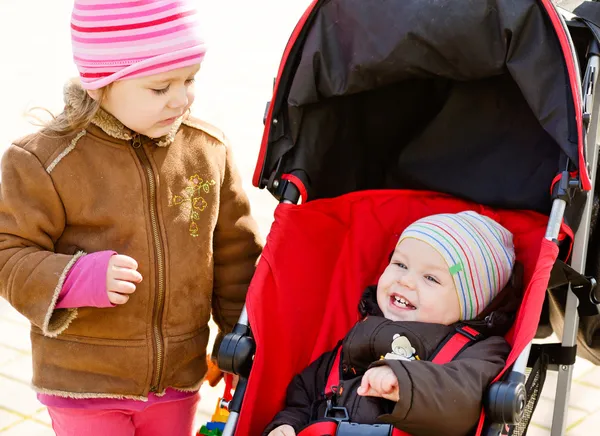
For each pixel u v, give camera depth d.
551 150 2.96
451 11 2.67
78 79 2.62
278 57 8.11
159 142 2.69
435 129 3.11
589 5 2.84
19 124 6.48
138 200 2.64
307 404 2.77
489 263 2.85
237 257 2.99
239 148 6.16
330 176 3.18
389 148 3.30
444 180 3.15
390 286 2.89
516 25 2.62
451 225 2.89
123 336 2.67
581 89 2.65
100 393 2.66
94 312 2.63
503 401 2.30
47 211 2.57
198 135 2.81
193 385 2.83
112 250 2.59
